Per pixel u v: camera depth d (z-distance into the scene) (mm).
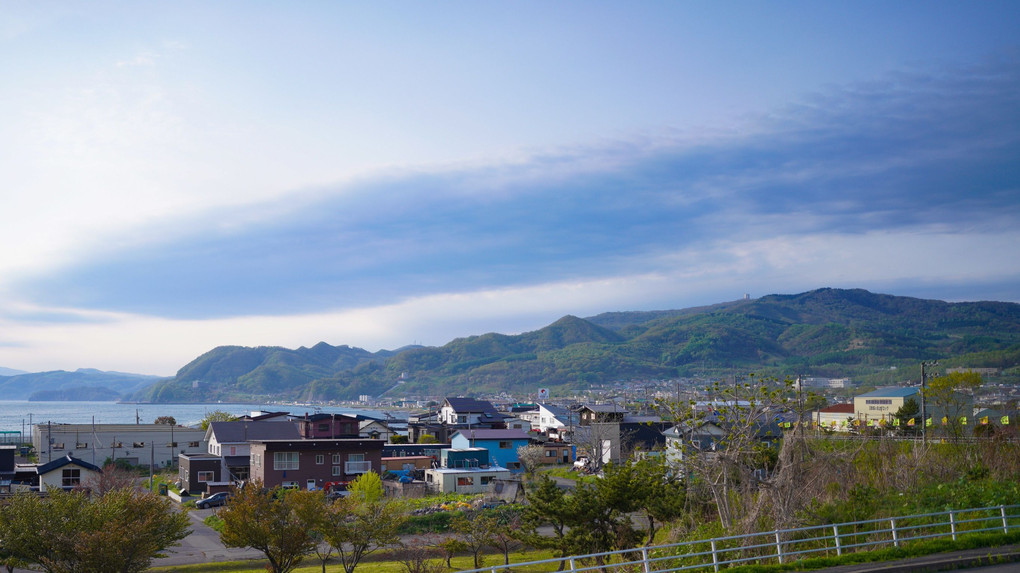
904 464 24578
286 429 76188
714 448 22047
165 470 78062
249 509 33656
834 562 18000
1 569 32500
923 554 18469
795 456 20969
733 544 19953
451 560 37812
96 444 79000
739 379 22297
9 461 62562
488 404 110875
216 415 101000
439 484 61219
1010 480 24328
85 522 30531
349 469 59719
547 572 29562
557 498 28453
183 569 36500
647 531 30109
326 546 42344
